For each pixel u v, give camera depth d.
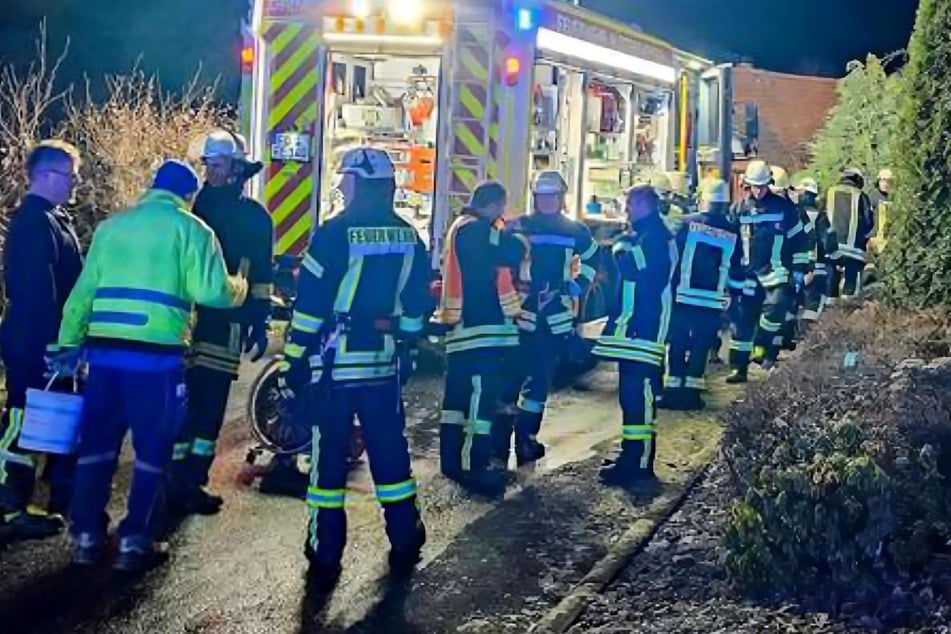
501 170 9.69
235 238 6.70
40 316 5.94
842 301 10.48
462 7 9.64
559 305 7.73
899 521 5.04
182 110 15.35
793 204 11.29
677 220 10.58
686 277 9.34
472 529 6.47
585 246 7.72
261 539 6.21
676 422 9.04
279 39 10.04
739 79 24.84
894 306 7.82
